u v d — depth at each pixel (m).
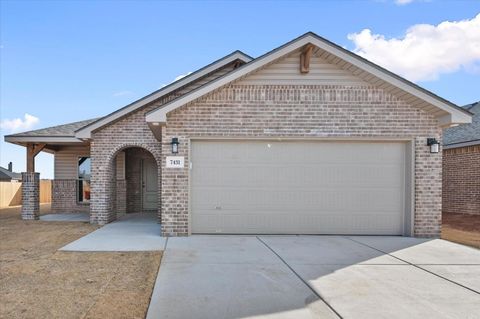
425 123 9.48
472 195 14.97
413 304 4.67
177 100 9.05
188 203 9.38
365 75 9.29
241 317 4.24
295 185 9.66
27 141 13.34
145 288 5.24
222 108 9.41
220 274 5.91
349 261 6.84
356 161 9.68
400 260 6.96
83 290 5.16
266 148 9.64
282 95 9.44
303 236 9.45
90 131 12.01
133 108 12.09
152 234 9.74
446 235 9.93
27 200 13.48
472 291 5.20
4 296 4.91
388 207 9.68
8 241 8.97
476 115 17.83
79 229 10.84
